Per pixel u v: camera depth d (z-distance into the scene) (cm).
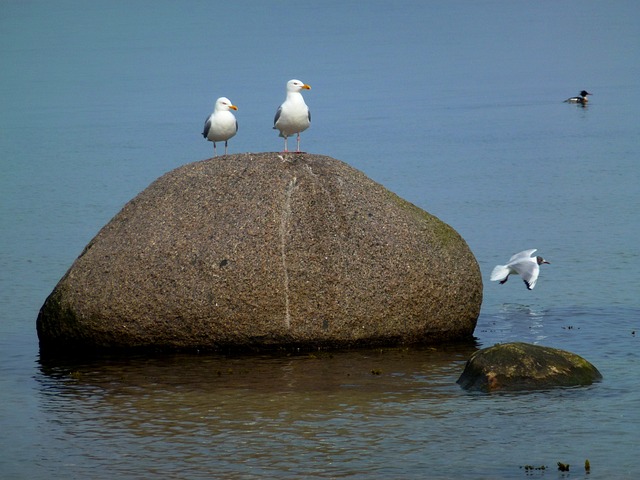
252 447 1375
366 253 1772
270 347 1767
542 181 3591
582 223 2928
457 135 4691
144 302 1762
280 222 1761
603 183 3534
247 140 4553
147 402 1557
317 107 5725
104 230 1861
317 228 1766
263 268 1736
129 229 1819
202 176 1847
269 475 1288
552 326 1962
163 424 1466
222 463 1326
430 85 6588
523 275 1884
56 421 1490
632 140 4438
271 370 1689
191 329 1761
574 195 3344
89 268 1811
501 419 1455
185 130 4928
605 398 1527
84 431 1448
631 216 3005
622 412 1471
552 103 5675
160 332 1770
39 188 3644
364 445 1374
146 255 1777
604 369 1667
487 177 3691
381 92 6288
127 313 1767
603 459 1321
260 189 1797
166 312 1758
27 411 1533
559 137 4591
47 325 1836
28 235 2925
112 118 5406
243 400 1553
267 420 1469
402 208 1853
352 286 1759
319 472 1294
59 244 2806
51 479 1293
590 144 4362
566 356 1617
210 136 2227
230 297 1739
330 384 1617
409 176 3731
